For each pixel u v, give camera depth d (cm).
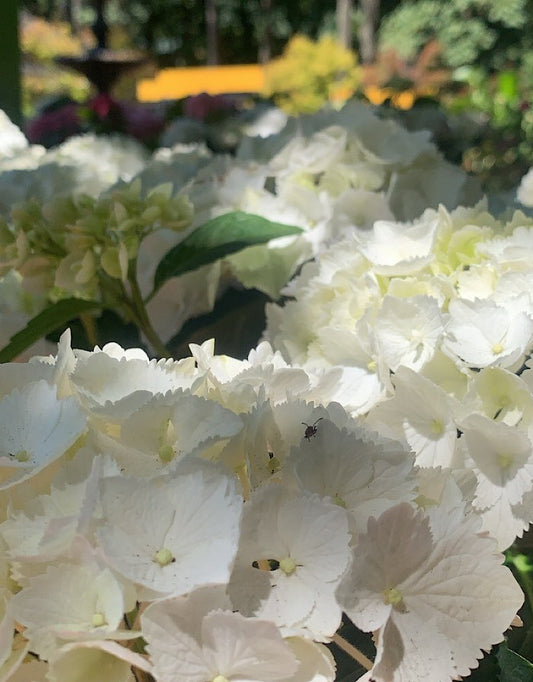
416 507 37
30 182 100
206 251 79
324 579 35
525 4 980
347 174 89
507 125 375
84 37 1231
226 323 91
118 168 125
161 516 34
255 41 1331
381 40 1066
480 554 35
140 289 85
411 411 53
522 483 49
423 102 229
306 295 65
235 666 32
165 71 778
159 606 32
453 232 61
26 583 35
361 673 41
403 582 35
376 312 57
